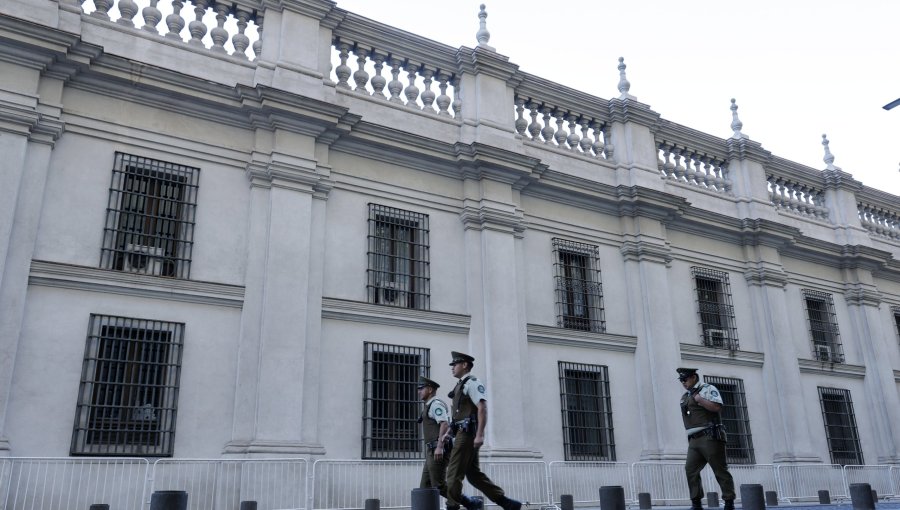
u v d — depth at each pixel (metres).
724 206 18.72
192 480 10.54
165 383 10.96
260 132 12.77
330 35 14.01
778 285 18.59
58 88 11.27
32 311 10.31
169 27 12.62
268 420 11.30
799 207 20.72
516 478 12.84
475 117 15.18
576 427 14.48
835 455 18.22
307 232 12.53
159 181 11.93
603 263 16.20
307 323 12.20
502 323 14.01
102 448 10.22
